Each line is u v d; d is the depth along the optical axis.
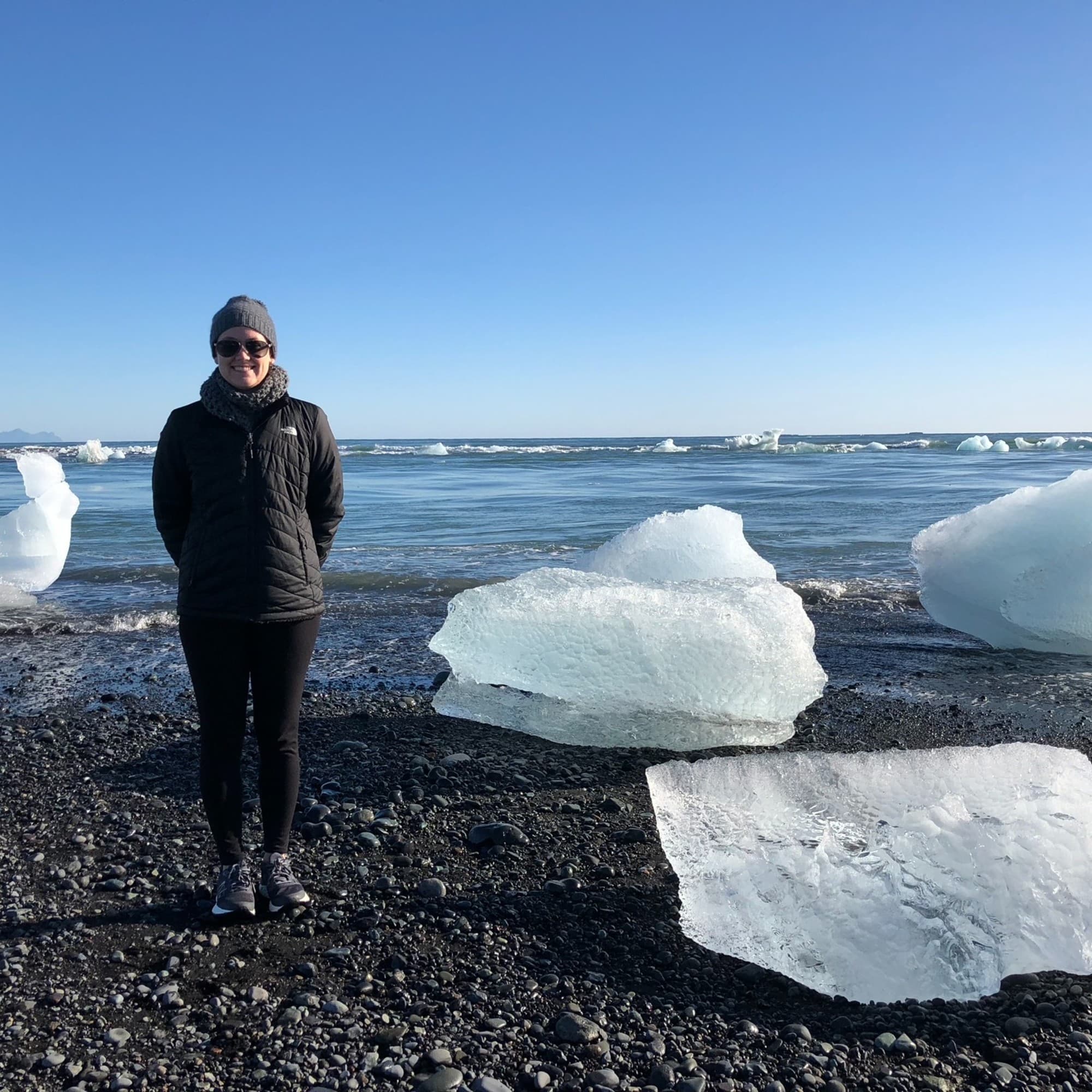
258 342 2.74
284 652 2.83
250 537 2.75
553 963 2.68
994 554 7.07
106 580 10.20
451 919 2.91
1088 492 6.84
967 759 3.22
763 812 3.10
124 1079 2.14
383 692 5.71
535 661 4.71
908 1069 2.21
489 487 24.61
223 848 2.93
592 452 55.09
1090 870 2.71
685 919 2.82
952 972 2.56
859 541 12.45
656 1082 2.17
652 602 4.71
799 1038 2.33
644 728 4.64
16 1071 2.16
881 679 6.05
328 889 3.12
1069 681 5.97
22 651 7.00
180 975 2.59
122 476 31.17
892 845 2.86
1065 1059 2.24
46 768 4.37
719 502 18.77
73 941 2.78
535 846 3.46
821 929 2.69
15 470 36.12
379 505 18.91
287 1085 2.13
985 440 52.81
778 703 4.68
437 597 9.01
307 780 4.16
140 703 5.55
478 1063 2.22
